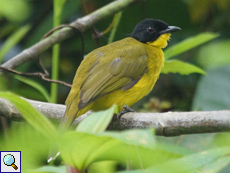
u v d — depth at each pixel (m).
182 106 11.09
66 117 6.65
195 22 12.05
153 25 9.58
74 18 12.30
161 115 5.36
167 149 2.99
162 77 11.35
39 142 2.50
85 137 2.73
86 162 3.12
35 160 2.47
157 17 12.36
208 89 8.81
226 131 4.91
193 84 11.15
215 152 2.91
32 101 6.90
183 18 12.26
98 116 3.15
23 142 2.47
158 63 8.59
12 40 8.98
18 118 6.42
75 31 9.19
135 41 9.16
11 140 2.47
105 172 4.52
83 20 9.28
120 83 7.80
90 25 9.31
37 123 2.95
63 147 2.91
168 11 12.22
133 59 8.16
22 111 2.98
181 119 5.10
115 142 2.85
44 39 8.98
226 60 7.76
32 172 2.75
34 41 11.37
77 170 3.16
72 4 11.16
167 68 8.57
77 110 6.90
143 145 2.35
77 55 12.09
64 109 6.85
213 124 4.92
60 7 8.78
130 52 8.25
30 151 2.47
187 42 8.16
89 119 3.13
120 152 3.04
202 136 7.35
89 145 2.90
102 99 7.66
